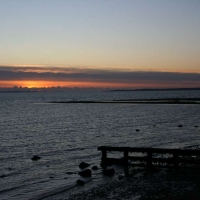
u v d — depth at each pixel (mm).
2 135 53219
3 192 21453
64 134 53969
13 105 161375
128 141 44531
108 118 83812
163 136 48844
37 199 19828
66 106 142625
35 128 63812
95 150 37281
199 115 86938
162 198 19125
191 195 19500
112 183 22859
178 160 27016
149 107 121625
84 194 20469
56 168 28266
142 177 24312
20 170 27672
